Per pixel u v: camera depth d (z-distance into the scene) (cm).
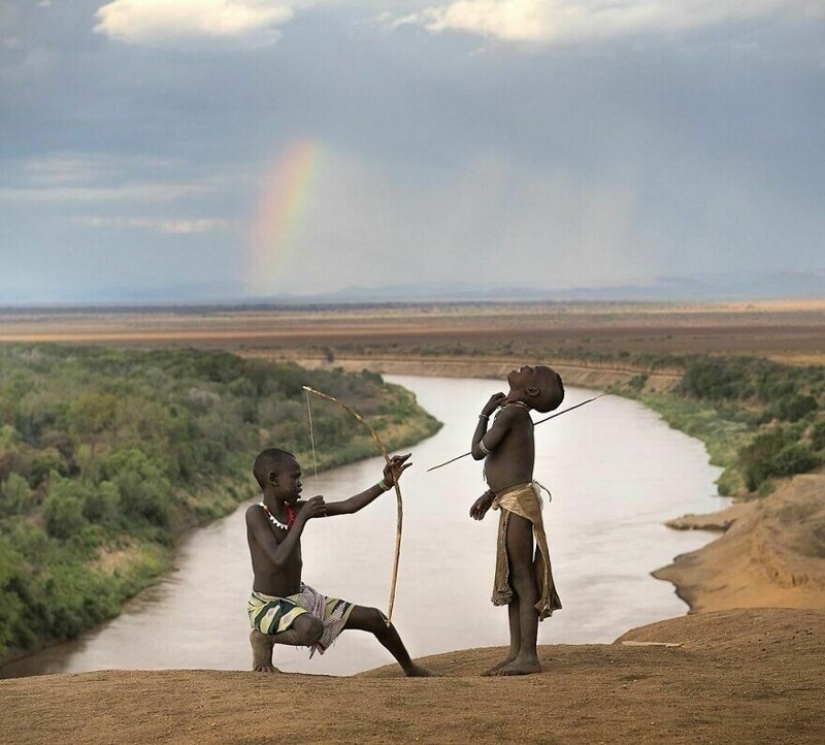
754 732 589
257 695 675
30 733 613
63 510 3816
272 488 805
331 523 4569
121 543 3891
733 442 6562
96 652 2948
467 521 4581
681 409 9088
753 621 1164
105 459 4622
